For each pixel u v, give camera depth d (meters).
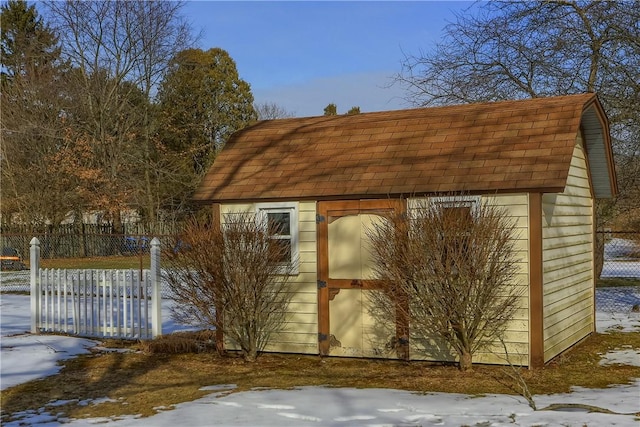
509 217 9.46
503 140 10.04
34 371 9.96
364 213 10.34
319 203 10.62
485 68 20.39
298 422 6.81
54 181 35.28
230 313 10.51
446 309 9.02
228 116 43.47
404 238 9.16
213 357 10.97
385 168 10.41
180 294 10.83
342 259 10.51
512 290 9.47
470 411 7.06
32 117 35.03
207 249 10.45
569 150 9.38
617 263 27.42
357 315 10.46
